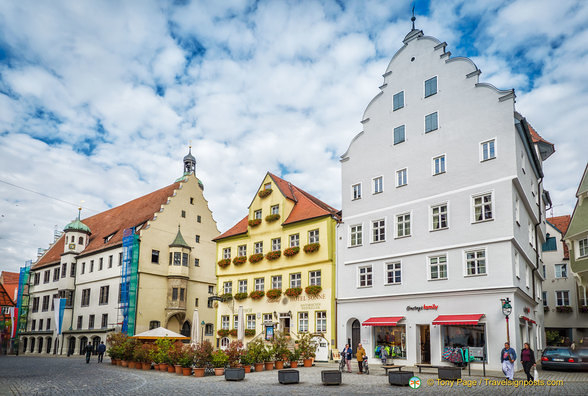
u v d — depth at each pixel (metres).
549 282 48.34
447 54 32.44
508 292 26.77
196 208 63.66
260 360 27.89
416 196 32.31
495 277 27.42
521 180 29.36
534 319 34.59
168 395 17.44
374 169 35.50
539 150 40.50
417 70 34.03
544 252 49.22
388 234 33.53
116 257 57.44
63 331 61.94
